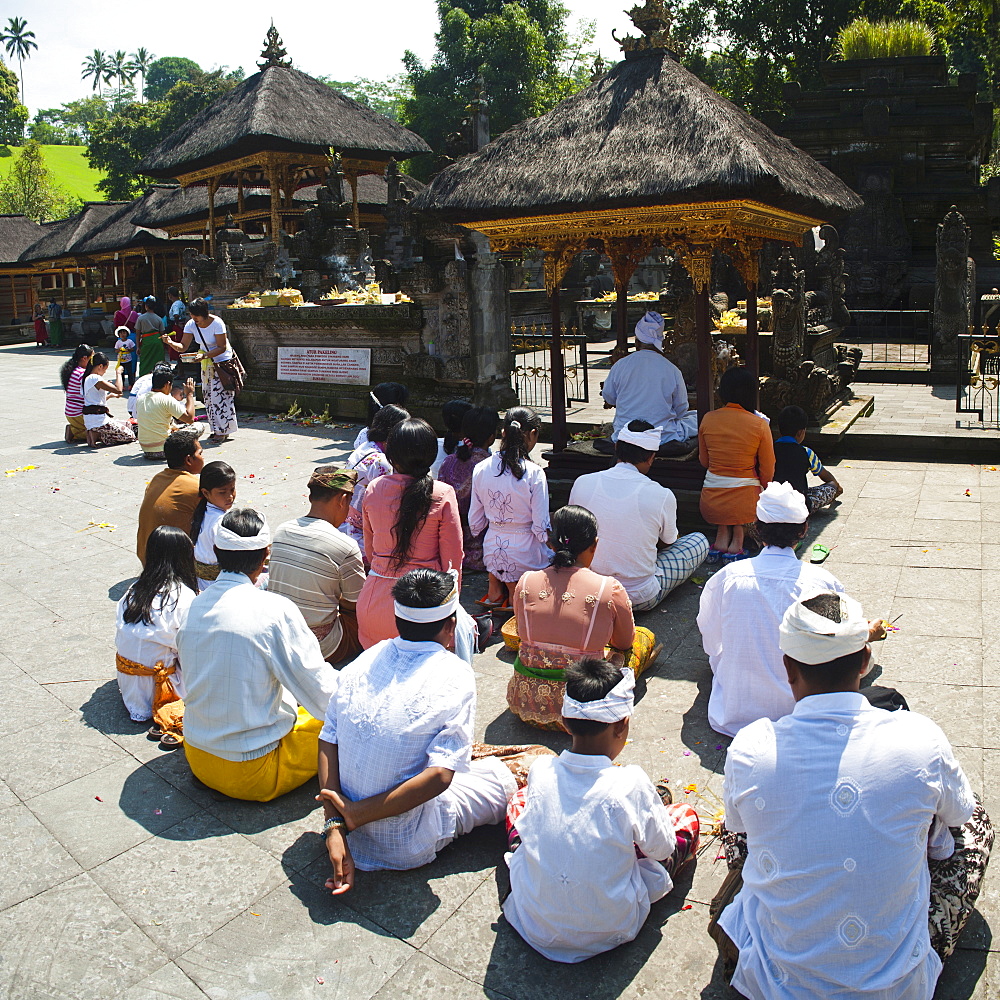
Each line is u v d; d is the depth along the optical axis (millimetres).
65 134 110312
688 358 10039
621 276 8094
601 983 2922
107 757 4410
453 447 7016
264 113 22203
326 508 5043
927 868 2648
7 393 17969
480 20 39469
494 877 3465
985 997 2766
